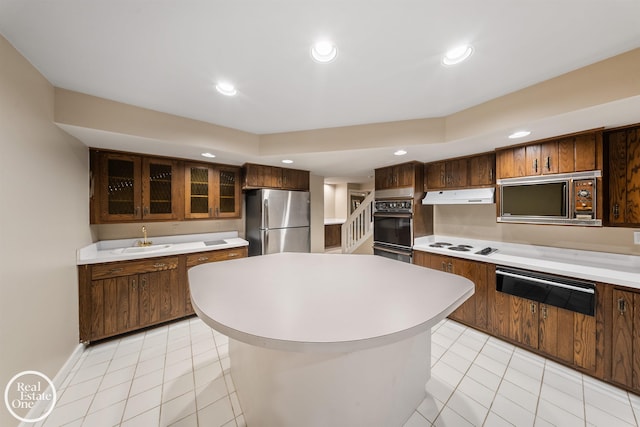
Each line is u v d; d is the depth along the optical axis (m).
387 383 1.26
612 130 1.84
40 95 1.55
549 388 1.70
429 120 2.29
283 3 1.03
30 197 1.45
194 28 1.18
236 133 2.61
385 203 3.43
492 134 1.99
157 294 2.53
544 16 1.09
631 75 1.34
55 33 1.21
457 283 1.38
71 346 1.96
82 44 1.29
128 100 1.93
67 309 1.91
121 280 2.32
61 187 1.83
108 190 2.46
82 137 2.04
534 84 1.69
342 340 0.77
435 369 1.90
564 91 1.57
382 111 2.16
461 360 2.01
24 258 1.39
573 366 1.85
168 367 1.95
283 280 1.43
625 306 1.63
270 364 1.20
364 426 1.19
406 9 1.07
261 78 1.63
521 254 2.55
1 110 1.22
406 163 3.15
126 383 1.77
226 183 3.30
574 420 1.45
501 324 2.27
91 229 2.45
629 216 1.78
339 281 1.41
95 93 1.82
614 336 1.67
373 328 0.86
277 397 1.19
